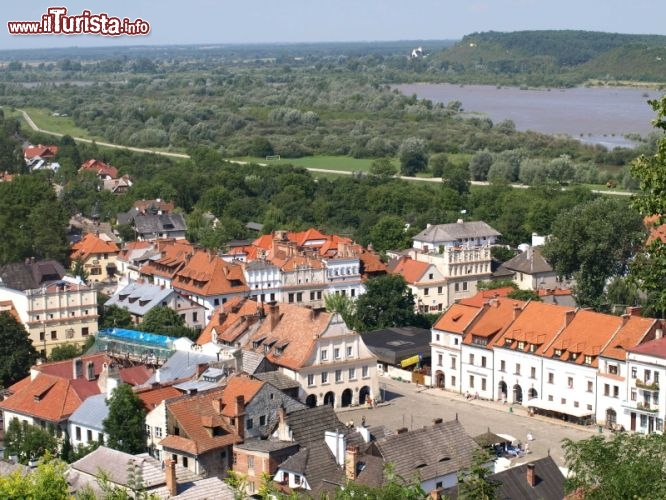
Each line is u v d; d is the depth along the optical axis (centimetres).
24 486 8181
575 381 18738
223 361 17412
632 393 17838
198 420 14712
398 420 18688
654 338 18238
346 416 18950
